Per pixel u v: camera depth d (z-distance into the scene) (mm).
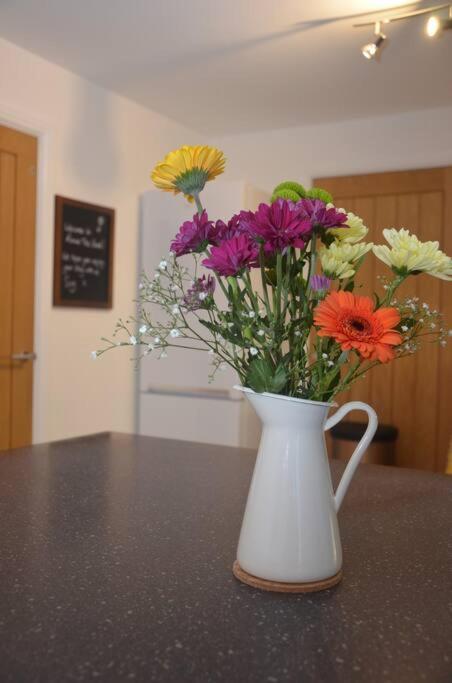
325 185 3979
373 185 3836
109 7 2510
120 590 810
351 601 792
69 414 3342
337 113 3762
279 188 861
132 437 1861
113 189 3561
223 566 895
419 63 2955
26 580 837
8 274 3008
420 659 658
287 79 3225
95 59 3051
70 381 3342
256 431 3717
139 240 3773
